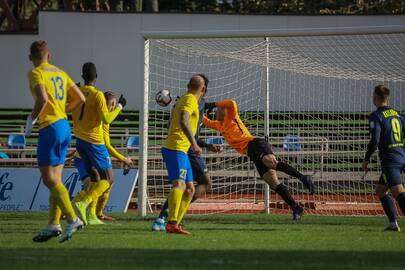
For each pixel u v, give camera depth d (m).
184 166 23.23
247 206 37.84
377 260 16.91
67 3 90.75
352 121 51.06
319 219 30.83
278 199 40.00
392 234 23.77
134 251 18.62
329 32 31.70
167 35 32.28
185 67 61.53
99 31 78.69
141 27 78.19
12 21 86.00
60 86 20.05
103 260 16.78
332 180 41.88
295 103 57.28
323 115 52.12
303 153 41.78
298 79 56.50
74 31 79.06
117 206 34.19
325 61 58.44
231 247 19.70
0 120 75.25
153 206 37.91
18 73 81.00
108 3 107.12
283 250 19.00
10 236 22.56
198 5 111.50
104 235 22.83
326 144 45.50
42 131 19.80
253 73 58.12
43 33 79.69
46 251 18.59
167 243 20.62
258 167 29.66
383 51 56.50
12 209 34.81
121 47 78.44
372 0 94.31
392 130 24.86
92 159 26.17
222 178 41.81
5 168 35.44
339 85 53.06
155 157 41.44
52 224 20.31
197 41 54.53
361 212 36.56
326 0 99.25
